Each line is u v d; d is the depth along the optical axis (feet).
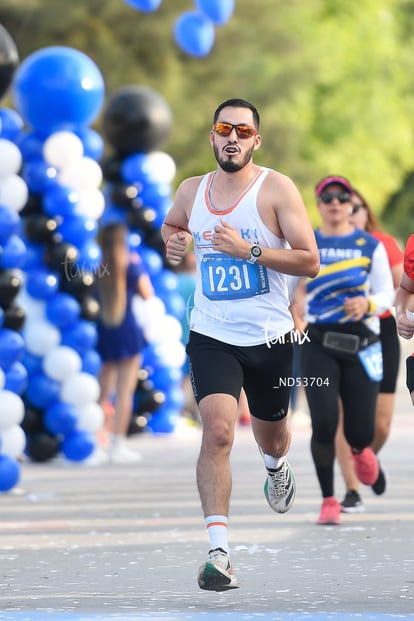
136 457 110.01
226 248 50.80
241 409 144.36
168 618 45.60
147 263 126.62
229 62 253.85
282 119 266.98
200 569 48.37
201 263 52.44
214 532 48.75
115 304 106.93
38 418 106.93
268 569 56.70
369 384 70.44
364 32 295.69
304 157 285.84
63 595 50.93
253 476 96.17
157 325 128.77
